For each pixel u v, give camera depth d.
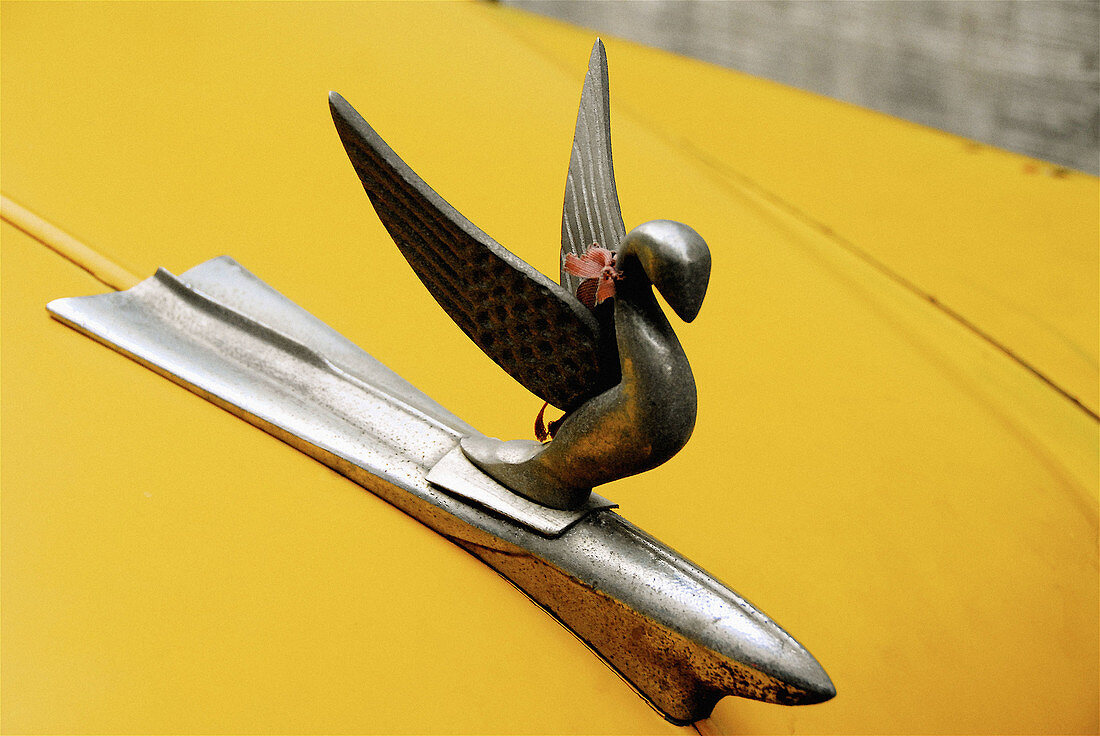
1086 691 0.71
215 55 0.88
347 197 0.81
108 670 0.59
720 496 0.72
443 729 0.60
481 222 0.83
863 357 0.84
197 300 0.72
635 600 0.62
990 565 0.74
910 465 0.78
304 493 0.66
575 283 0.64
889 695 0.67
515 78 1.00
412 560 0.65
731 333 0.82
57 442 0.65
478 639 0.63
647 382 0.59
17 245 0.74
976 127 2.23
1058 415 0.86
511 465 0.65
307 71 0.89
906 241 1.02
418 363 0.73
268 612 0.62
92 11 0.89
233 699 0.59
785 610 0.68
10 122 0.80
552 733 0.61
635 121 1.10
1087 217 1.08
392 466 0.67
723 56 2.47
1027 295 0.96
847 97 2.35
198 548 0.63
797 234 0.98
